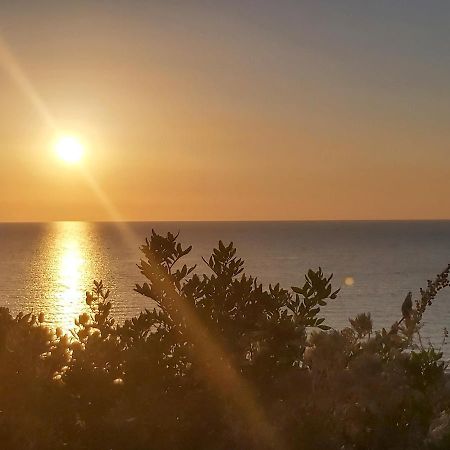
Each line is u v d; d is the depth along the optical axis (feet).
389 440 14.39
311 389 15.49
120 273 517.96
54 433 14.75
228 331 16.81
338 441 14.30
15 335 16.93
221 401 15.74
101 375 16.07
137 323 17.54
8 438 14.47
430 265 624.18
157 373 16.40
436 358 16.35
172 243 17.69
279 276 517.96
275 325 16.49
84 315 18.44
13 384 15.84
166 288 17.35
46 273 517.55
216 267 17.79
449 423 14.53
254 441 14.48
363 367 15.11
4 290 403.13
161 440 14.74
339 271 557.74
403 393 15.02
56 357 16.90
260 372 16.26
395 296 382.63
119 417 15.17
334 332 15.72
